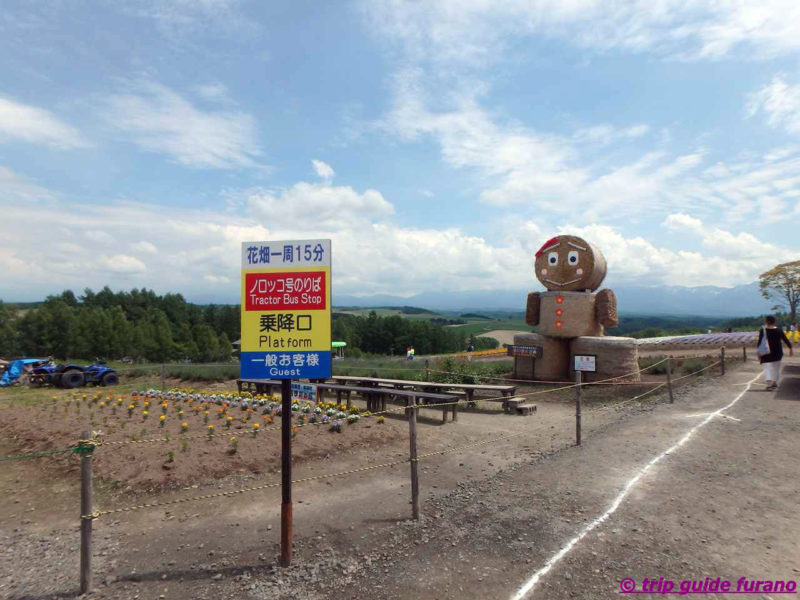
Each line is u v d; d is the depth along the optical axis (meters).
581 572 3.93
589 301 15.58
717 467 6.21
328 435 8.33
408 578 3.98
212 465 6.81
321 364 4.41
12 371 18.06
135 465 6.79
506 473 6.64
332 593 3.82
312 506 5.68
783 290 34.44
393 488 6.23
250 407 10.44
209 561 4.45
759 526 4.56
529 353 16.22
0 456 7.86
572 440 8.29
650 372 16.38
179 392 12.73
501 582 3.85
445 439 8.80
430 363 22.59
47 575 4.32
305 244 4.51
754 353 20.73
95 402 11.78
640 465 6.50
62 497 6.17
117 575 4.27
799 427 7.95
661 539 4.39
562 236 16.02
